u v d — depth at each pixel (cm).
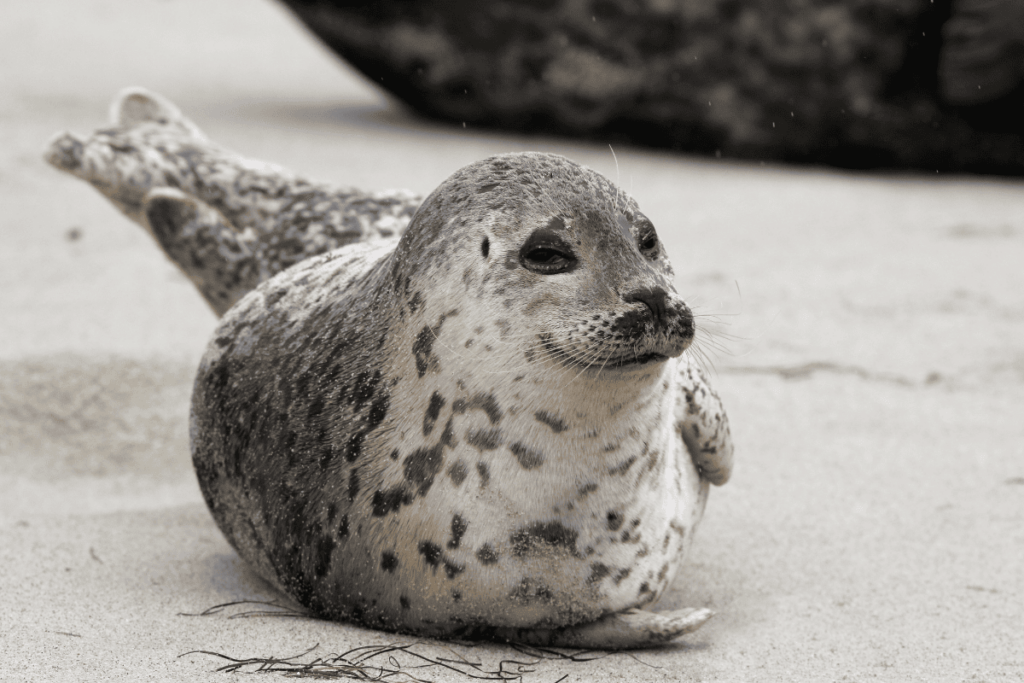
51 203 2922
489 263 852
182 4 6919
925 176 3847
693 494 1055
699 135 4006
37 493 1439
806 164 3972
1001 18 3550
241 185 1478
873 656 924
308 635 916
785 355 1930
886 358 1909
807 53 3762
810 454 1518
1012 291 2281
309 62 5684
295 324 1044
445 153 3650
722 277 2412
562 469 858
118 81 4688
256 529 1020
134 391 1725
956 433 1587
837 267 2494
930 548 1202
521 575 877
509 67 4003
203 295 1496
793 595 1084
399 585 903
